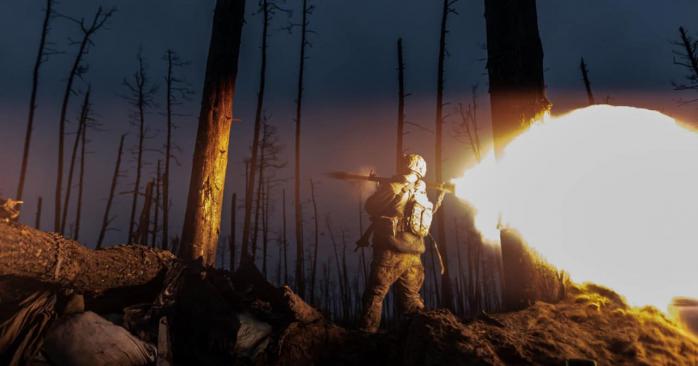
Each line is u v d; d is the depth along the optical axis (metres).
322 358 3.69
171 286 4.05
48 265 3.71
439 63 14.72
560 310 3.66
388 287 4.35
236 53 6.31
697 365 3.06
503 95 4.34
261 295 4.59
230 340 3.64
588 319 3.53
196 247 5.58
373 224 4.46
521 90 4.27
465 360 3.04
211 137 5.92
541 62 4.41
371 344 3.79
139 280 4.34
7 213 3.76
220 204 5.89
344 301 29.66
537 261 3.97
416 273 4.48
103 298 4.23
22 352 3.16
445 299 13.23
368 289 4.34
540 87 4.30
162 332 3.62
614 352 3.16
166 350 3.56
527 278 3.96
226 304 3.94
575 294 3.90
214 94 6.05
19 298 3.47
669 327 3.38
